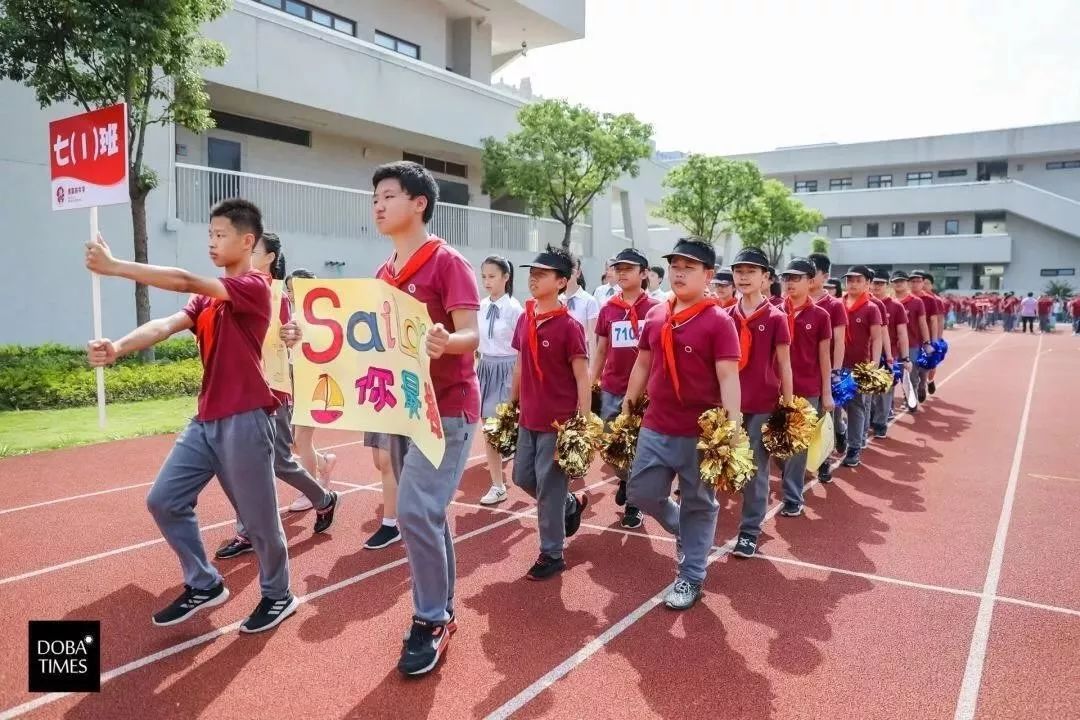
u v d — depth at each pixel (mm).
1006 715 3186
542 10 23062
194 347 13328
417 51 21375
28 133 12008
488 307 6949
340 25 19188
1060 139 43750
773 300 7551
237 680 3387
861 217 48562
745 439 4137
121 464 7441
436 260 3473
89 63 10461
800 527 5863
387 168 3490
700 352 4148
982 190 44344
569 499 5293
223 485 3869
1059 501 6613
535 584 4609
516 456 4965
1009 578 4762
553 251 4684
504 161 19078
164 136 13203
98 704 3170
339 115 17078
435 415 3168
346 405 3330
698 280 4195
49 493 6402
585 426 4566
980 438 9602
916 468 7953
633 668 3562
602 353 6344
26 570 4688
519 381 5340
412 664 3412
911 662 3643
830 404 6262
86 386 10227
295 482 5195
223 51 11562
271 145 17641
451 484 3529
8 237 11852
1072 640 3885
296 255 15586
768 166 50969
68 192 4121
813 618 4148
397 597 4332
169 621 3896
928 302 12195
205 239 13961
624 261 6148
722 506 6500
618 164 19297
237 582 4512
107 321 12898
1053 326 36000
